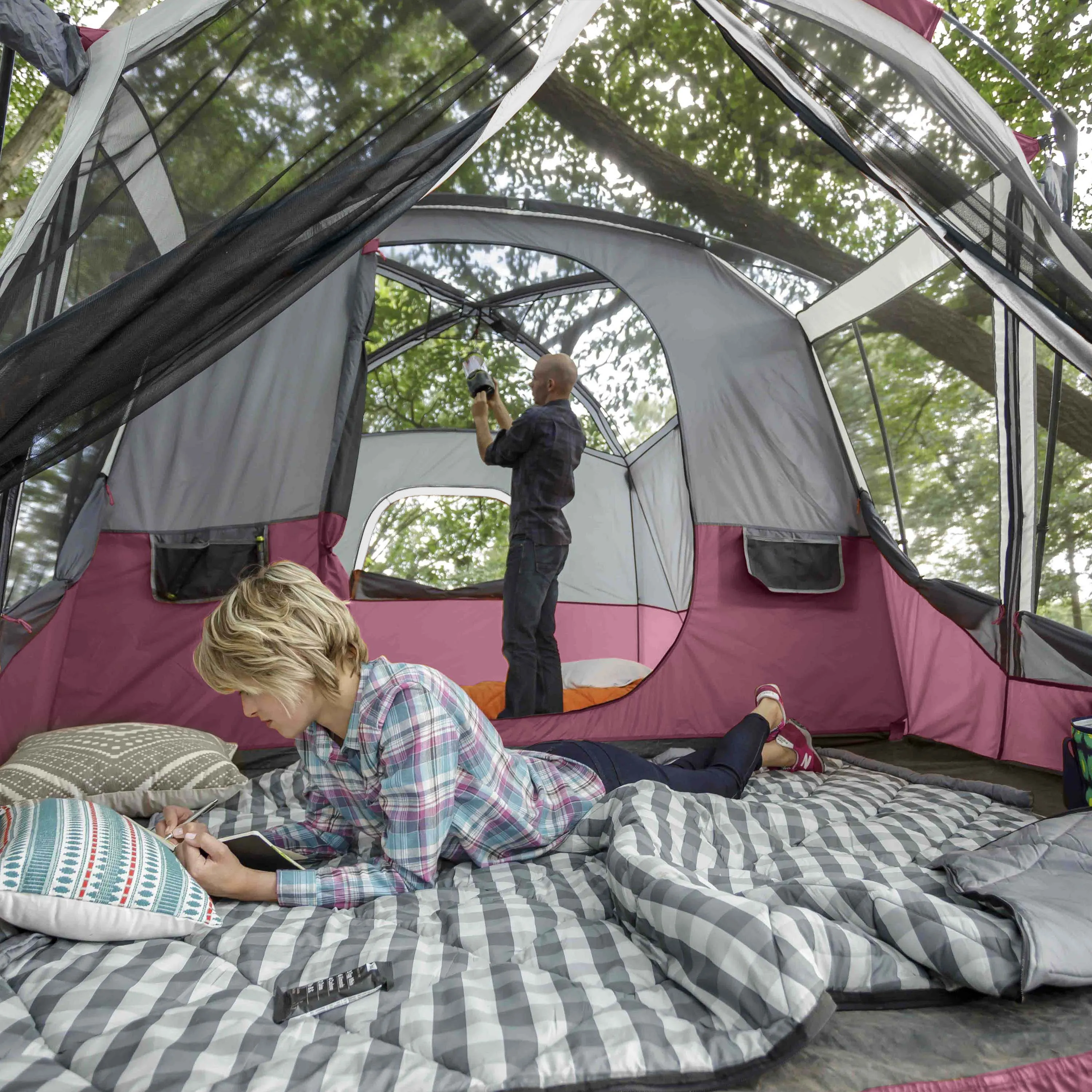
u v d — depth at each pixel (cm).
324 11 151
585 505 422
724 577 308
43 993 117
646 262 324
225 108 144
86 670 262
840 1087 107
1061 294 188
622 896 138
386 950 129
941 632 317
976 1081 108
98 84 151
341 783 157
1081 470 262
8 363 118
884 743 319
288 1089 97
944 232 194
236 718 271
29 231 134
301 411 284
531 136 377
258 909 148
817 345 326
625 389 410
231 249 132
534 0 160
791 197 337
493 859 169
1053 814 230
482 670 395
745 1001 111
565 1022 111
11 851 131
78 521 242
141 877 136
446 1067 103
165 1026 108
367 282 291
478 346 425
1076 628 270
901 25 202
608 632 415
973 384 281
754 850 181
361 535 437
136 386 133
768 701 256
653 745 296
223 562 275
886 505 318
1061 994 132
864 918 137
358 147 145
